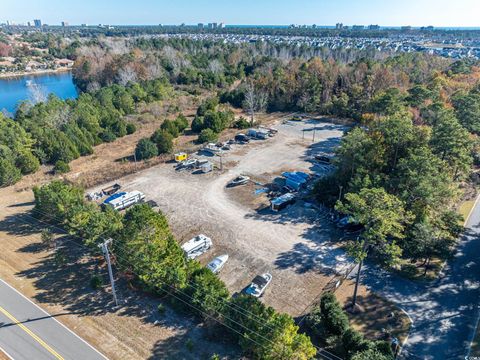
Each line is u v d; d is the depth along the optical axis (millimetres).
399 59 120062
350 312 28578
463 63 101688
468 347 25188
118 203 44781
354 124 79750
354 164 44188
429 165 35625
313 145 68062
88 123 72188
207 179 53938
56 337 26547
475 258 34656
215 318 26594
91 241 32688
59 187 42250
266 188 50781
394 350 24797
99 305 29781
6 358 24781
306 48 177125
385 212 26828
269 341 22469
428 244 31156
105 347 25688
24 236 39812
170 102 97438
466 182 49000
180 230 40625
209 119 75500
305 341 22266
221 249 37250
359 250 26703
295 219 42719
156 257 29234
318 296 30516
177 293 29078
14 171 53156
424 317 27891
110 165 59688
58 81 153250
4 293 31094
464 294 30172
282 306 29516
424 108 59594
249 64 142500
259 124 82062
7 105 109312
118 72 117875
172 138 67688
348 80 93500
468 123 52688
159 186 51781
